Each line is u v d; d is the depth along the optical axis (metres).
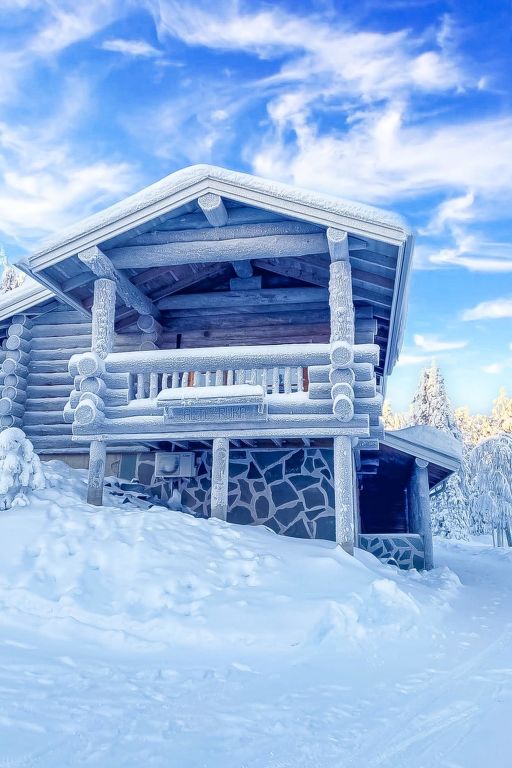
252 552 7.61
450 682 4.61
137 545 7.19
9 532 7.38
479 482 31.42
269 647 5.46
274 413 9.09
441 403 42.31
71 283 10.48
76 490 9.89
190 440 9.96
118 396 9.56
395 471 16.98
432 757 3.16
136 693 4.06
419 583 9.57
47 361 13.08
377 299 10.62
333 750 3.24
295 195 8.95
